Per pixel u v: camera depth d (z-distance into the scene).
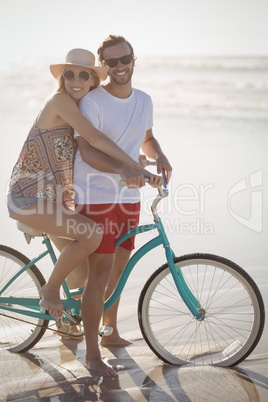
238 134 21.22
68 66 5.20
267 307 6.51
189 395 4.59
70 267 5.05
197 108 29.05
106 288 5.72
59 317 5.23
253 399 4.48
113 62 5.16
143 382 4.88
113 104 5.25
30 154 5.15
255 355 5.43
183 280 5.45
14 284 6.83
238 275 5.24
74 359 5.42
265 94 33.25
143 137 5.48
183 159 16.23
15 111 28.56
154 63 48.69
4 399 4.58
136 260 5.36
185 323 6.27
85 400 4.53
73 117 4.93
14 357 5.50
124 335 6.07
